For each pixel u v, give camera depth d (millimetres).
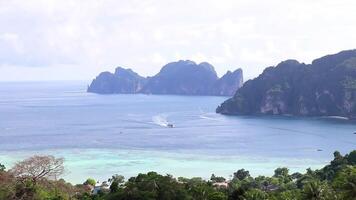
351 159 163500
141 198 89062
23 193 68625
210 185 125688
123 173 187125
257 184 146750
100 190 121812
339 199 84438
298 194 101438
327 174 152125
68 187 81375
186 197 93875
